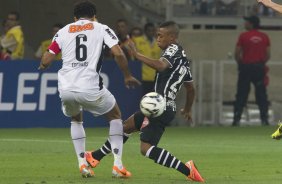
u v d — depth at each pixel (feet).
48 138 142.41
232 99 183.52
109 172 92.53
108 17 236.43
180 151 121.29
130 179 85.40
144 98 82.33
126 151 119.65
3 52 167.43
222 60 183.52
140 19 229.45
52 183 81.87
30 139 140.15
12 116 164.04
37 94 164.96
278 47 188.14
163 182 82.69
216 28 196.95
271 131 164.66
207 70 182.91
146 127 83.20
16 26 167.73
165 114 82.84
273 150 123.34
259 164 102.99
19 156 111.34
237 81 180.04
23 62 163.73
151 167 98.73
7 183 82.23
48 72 165.17
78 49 84.33
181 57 83.76
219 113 183.42
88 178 86.22
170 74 83.41
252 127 176.35
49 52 84.99
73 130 86.58
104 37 84.43
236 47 176.76
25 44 237.66
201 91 182.60
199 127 176.76
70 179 85.35
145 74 171.32
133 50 82.33
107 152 86.94
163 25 84.84
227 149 124.98
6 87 163.32
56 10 245.24
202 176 89.40
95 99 84.38
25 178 86.58
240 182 83.56
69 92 84.02
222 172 93.81
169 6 189.16
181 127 176.14
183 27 194.80
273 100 184.14
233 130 167.53
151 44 174.19
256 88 178.09
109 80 169.78
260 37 175.52
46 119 165.68
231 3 191.42
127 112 171.42
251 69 175.83
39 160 106.11
